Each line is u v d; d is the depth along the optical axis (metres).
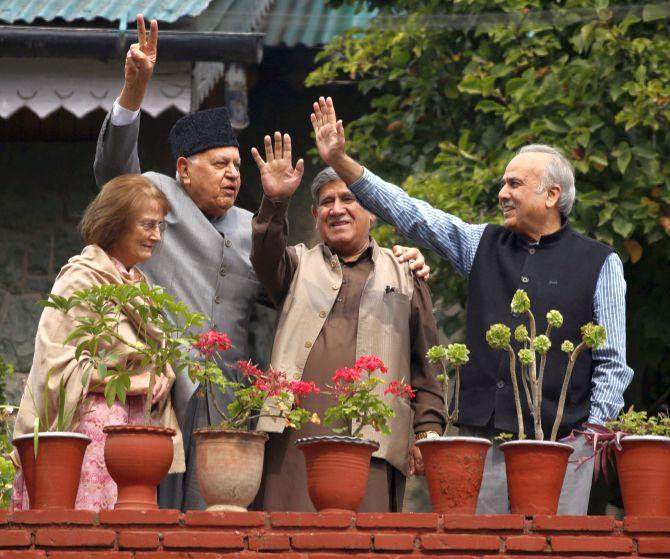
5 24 16.30
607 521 8.27
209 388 10.00
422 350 10.95
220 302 11.09
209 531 8.14
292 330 10.82
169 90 16.06
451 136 17.56
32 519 8.14
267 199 10.61
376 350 10.71
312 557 8.05
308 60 18.33
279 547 8.09
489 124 17.16
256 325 17.94
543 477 8.63
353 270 11.14
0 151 17.89
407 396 10.62
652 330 16.56
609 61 16.06
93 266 9.95
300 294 10.96
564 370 9.98
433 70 17.39
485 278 10.42
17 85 16.08
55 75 16.14
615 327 10.09
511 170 10.50
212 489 8.71
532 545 8.16
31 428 9.61
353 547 8.11
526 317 10.13
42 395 9.60
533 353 9.19
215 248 11.16
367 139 17.58
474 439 8.70
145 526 8.15
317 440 8.62
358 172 10.80
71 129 17.78
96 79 16.19
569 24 16.73
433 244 10.84
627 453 8.84
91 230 10.12
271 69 18.44
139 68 10.97
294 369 10.69
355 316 10.85
